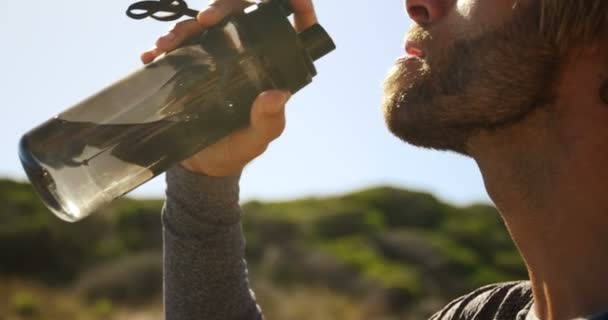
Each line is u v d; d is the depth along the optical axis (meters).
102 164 1.70
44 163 1.67
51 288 21.59
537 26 1.59
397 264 23.95
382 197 28.31
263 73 1.67
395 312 20.94
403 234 25.52
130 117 1.69
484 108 1.63
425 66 1.69
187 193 1.97
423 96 1.68
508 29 1.61
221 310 2.01
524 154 1.65
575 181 1.61
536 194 1.65
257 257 23.59
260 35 1.66
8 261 22.56
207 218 1.97
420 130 1.71
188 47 1.69
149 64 1.70
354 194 28.48
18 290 20.80
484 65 1.62
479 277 23.59
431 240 25.22
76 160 1.68
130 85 1.69
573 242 1.62
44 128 1.68
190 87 1.68
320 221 26.06
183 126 1.69
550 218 1.64
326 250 24.03
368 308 20.78
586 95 1.59
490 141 1.67
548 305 1.67
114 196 1.74
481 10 1.63
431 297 22.08
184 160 1.79
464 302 1.97
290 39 1.66
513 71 1.60
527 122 1.63
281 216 25.80
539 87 1.60
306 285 22.06
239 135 1.78
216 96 1.68
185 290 2.01
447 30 1.67
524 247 1.70
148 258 22.41
